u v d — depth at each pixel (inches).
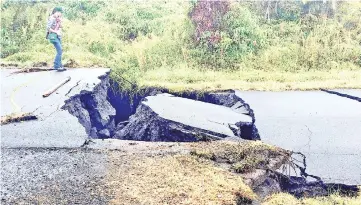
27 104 366.6
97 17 695.7
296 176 239.5
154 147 275.3
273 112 371.2
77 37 639.8
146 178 220.7
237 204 195.8
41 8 709.3
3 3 712.4
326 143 293.0
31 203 196.7
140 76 531.2
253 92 451.8
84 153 264.1
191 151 259.3
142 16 695.1
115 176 225.0
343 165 254.4
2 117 328.5
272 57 583.2
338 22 647.1
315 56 585.6
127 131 370.6
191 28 630.5
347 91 450.3
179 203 191.9
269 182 230.1
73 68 542.6
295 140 300.2
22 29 667.4
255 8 686.5
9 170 236.4
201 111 366.6
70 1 733.3
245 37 605.0
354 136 306.3
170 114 347.6
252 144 274.1
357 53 589.6
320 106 392.5
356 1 677.3
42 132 301.9
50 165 243.6
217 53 592.7
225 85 472.7
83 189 210.1
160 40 621.0
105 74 497.7
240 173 230.4
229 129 316.8
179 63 583.2
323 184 233.1
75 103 390.9
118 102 502.9
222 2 639.8
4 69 538.0
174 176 222.2
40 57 591.5
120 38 653.9
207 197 197.6
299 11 673.6
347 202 212.5
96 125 416.8
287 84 485.1
